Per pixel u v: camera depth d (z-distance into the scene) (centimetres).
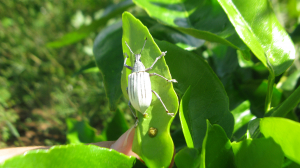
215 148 5
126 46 7
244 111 9
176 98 6
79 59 30
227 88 10
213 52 12
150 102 6
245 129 8
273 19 7
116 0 32
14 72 28
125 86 7
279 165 5
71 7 34
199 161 6
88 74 27
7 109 26
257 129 6
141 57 6
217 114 7
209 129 5
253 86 10
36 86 28
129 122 21
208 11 9
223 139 5
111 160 6
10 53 29
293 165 5
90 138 12
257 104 9
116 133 11
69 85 26
